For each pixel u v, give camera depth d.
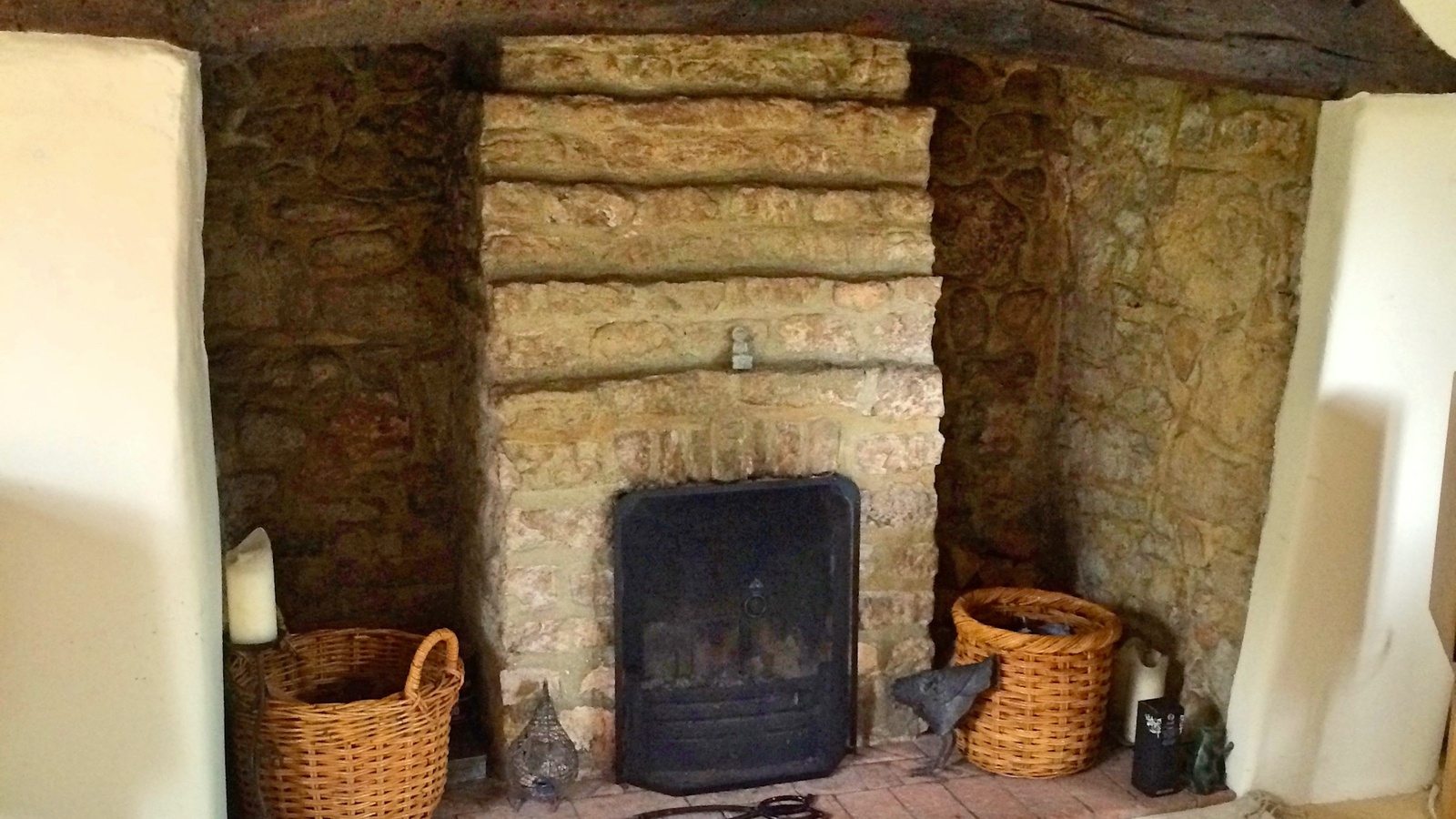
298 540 3.10
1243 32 2.42
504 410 2.67
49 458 2.03
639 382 2.76
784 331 2.87
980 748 3.00
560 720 2.85
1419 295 2.67
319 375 3.05
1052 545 3.59
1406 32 2.49
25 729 2.09
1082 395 3.45
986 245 3.45
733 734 2.90
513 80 2.68
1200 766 2.90
